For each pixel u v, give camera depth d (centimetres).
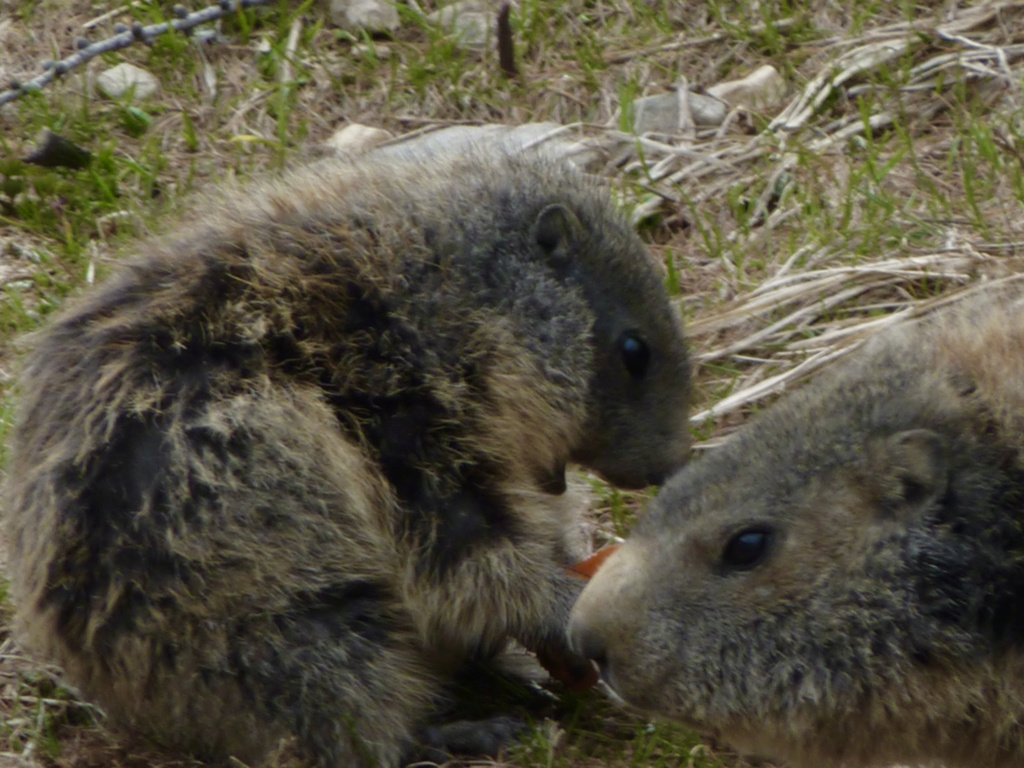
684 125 1788
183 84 1858
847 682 912
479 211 1164
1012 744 930
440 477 1093
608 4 1980
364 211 1151
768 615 913
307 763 1026
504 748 1087
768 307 1497
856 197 1641
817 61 1867
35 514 1038
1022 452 874
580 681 1150
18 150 1739
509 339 1139
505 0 1916
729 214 1673
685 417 1243
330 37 1930
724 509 915
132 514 1017
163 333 1082
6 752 1081
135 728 1088
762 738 955
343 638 1034
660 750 1102
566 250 1176
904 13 1909
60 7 1944
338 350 1094
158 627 1008
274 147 1738
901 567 890
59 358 1101
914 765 1002
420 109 1836
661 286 1230
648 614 929
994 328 951
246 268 1116
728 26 1908
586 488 1327
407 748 1061
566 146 1731
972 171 1622
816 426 912
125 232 1622
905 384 909
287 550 1026
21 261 1608
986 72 1772
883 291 1516
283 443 1042
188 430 1036
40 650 1088
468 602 1105
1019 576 875
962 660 893
